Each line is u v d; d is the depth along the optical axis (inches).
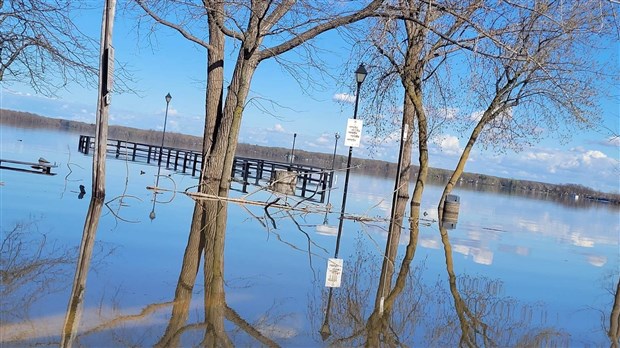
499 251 454.6
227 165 667.4
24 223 335.6
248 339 178.9
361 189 1202.0
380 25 625.0
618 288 344.2
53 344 156.4
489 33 534.6
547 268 393.4
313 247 375.9
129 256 280.1
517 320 235.8
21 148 1157.7
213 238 369.7
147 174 927.7
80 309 188.9
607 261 477.4
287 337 184.5
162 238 346.3
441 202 768.3
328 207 645.3
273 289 245.4
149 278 240.7
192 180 911.7
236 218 489.7
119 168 1002.7
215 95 740.7
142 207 488.7
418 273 320.5
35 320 173.8
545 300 283.1
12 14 563.2
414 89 742.5
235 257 311.1
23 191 493.4
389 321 214.4
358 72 649.6
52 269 235.1
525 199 1899.6
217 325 188.5
